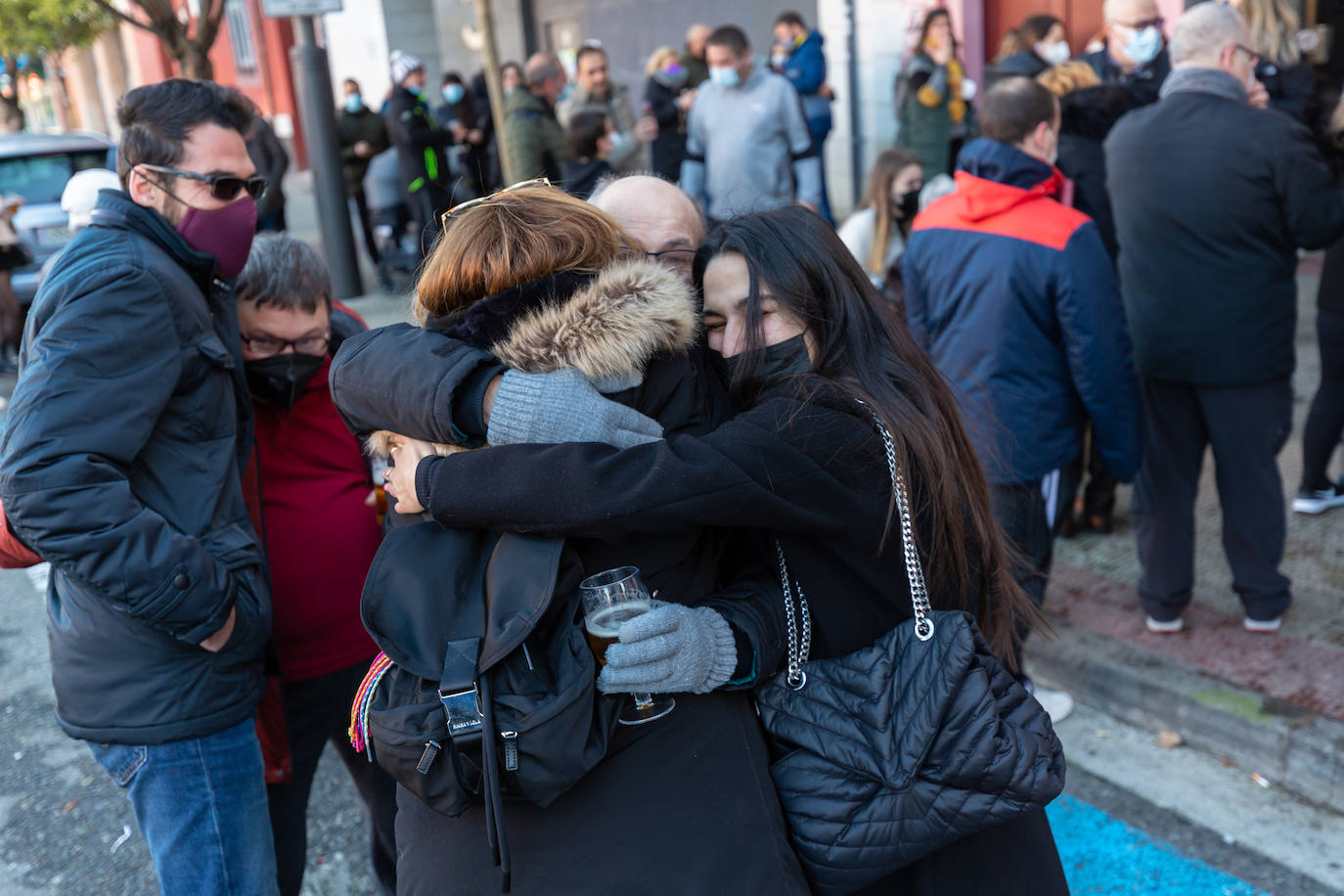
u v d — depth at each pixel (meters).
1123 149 3.39
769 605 1.58
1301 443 5.07
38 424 1.73
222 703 1.95
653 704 1.43
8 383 8.21
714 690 1.50
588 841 1.39
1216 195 3.17
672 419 1.52
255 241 2.22
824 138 8.12
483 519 1.40
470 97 9.66
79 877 3.16
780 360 1.64
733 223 1.71
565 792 1.40
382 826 2.49
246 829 2.00
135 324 1.79
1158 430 3.53
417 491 1.44
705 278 1.69
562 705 1.31
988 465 2.80
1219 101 3.18
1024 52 5.41
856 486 1.52
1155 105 3.33
